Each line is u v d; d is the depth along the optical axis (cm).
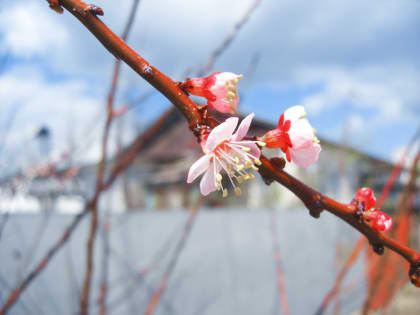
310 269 772
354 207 92
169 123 1110
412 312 596
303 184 89
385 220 90
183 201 1088
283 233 759
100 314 278
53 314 464
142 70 81
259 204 1101
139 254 574
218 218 689
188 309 614
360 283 732
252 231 725
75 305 280
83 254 505
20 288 184
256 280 713
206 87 94
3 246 459
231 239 696
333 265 795
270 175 88
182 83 93
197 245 651
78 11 78
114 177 191
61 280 487
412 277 90
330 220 810
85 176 375
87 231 508
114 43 79
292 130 92
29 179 336
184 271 621
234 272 688
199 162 87
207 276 655
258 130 1084
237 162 88
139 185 1141
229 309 668
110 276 527
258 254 723
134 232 575
